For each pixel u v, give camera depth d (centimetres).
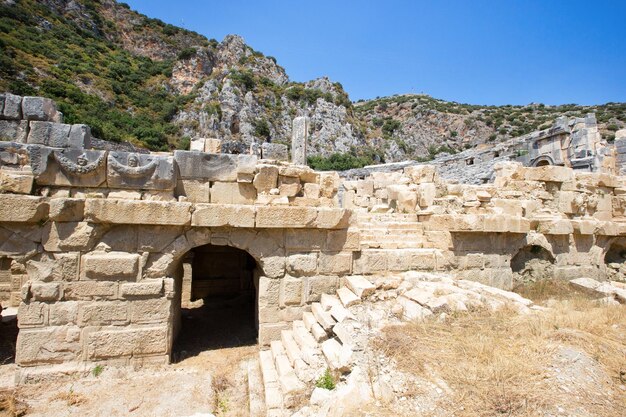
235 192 784
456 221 932
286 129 6881
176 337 857
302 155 1464
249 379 646
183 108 6162
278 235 776
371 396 437
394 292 738
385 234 1020
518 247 1044
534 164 2542
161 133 4994
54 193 670
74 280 662
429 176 1313
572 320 586
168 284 706
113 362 677
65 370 646
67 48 6100
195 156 758
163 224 690
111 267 674
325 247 806
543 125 7406
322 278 802
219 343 840
